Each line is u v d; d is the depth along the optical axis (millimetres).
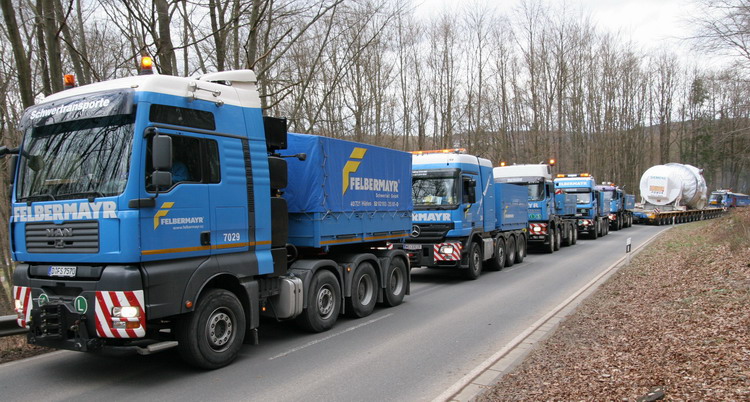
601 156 49750
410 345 7297
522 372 5664
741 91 15477
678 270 12211
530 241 21438
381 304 10469
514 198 17766
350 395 5289
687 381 4559
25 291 5898
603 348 6234
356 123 23656
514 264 17844
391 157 10211
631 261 16516
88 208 5418
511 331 8070
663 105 59719
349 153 8805
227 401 5133
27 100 8797
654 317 7629
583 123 47156
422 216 13461
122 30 10273
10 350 6785
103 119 5586
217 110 6344
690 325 6727
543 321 8648
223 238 6273
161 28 10352
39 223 5816
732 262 11117
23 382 5719
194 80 6039
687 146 62062
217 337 6191
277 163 7328
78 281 5465
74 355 6797
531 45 41656
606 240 28312
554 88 43125
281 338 7777
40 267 5812
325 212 8117
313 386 5574
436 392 5352
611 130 51125
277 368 6246
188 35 12266
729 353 5203
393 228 10258
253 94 6965
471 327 8391
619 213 36250
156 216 5438
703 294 8664
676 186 38844
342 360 6574
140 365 6352
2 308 9391
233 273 6352
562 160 44062
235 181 6480
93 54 13445
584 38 46812
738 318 6609
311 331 8078
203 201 6012
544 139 42969
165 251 5520
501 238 16453
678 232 26969
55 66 9336
